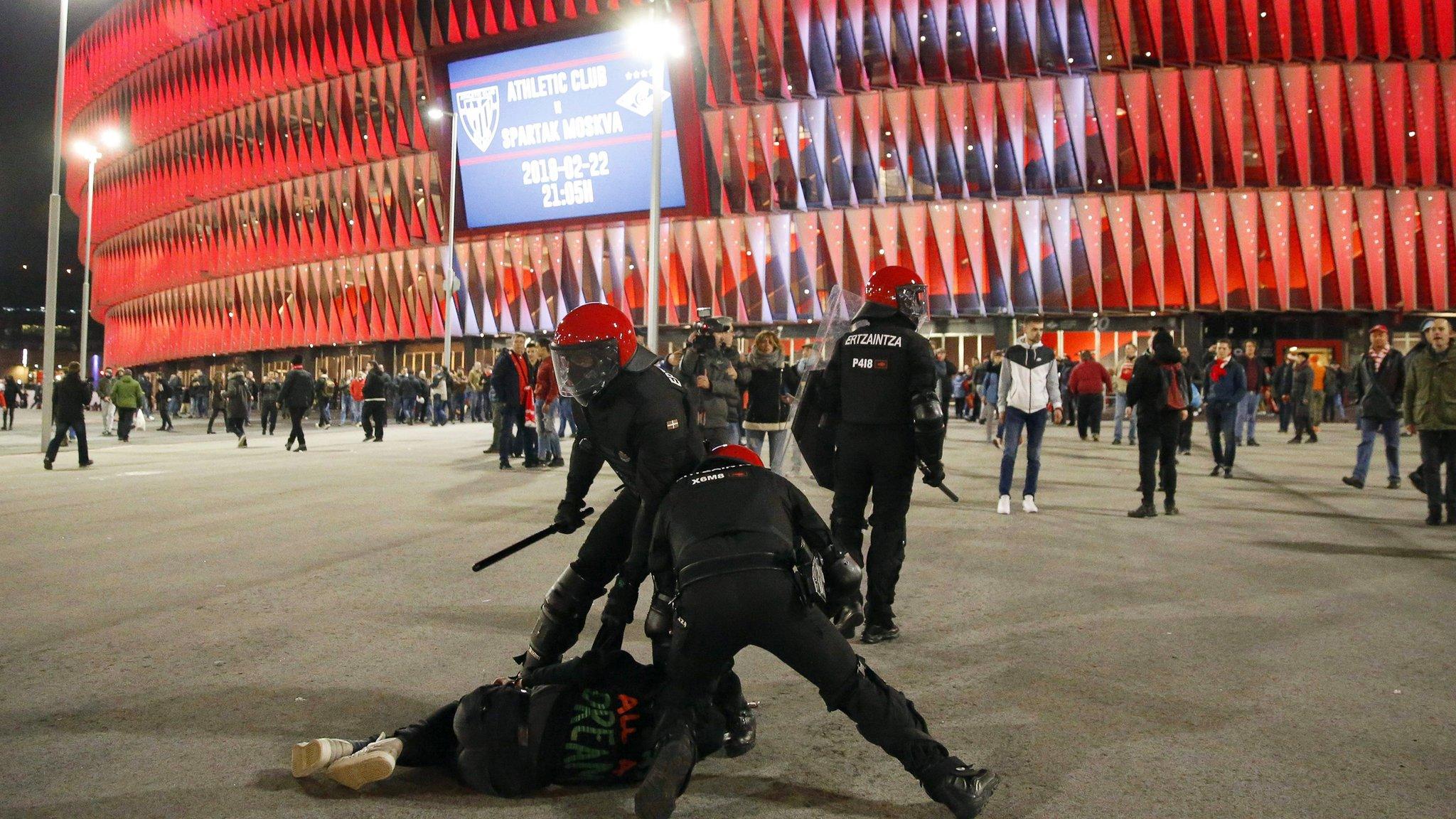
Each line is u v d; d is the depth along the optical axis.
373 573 6.94
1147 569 7.06
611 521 3.88
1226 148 38.34
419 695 4.27
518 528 9.02
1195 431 22.81
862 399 5.27
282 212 56.94
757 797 3.24
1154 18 38.34
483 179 48.69
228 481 13.32
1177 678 4.50
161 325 69.50
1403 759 3.54
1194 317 39.38
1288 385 23.36
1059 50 39.34
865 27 41.47
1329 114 37.56
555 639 3.96
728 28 42.84
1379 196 37.50
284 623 5.51
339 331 55.06
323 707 4.11
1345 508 10.30
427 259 51.66
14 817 3.05
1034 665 4.70
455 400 36.62
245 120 58.53
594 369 3.25
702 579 2.91
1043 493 11.54
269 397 28.19
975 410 32.38
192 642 5.12
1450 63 36.72
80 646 5.05
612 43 44.16
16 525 9.25
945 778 2.93
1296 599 6.11
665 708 2.98
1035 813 3.08
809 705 4.19
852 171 41.97
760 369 12.47
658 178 20.23
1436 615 5.69
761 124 42.97
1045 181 39.81
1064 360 28.61
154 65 66.00
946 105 40.75
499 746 3.20
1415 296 37.47
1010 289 40.34
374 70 51.97
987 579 6.72
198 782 3.34
